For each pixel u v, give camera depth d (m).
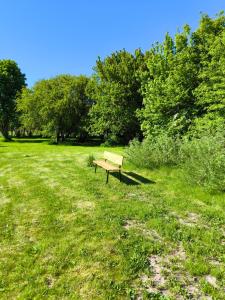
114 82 30.38
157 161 12.03
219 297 3.65
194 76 18.59
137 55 29.94
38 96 36.53
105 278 4.05
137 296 3.70
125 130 32.06
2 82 41.84
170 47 20.88
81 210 6.84
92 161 13.41
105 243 5.07
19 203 7.50
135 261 4.50
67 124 37.47
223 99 14.66
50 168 13.02
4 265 4.39
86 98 38.59
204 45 18.80
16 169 12.94
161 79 20.70
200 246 4.98
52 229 5.71
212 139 9.42
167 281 4.01
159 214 6.59
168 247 4.98
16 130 56.78
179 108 19.53
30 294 3.71
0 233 5.56
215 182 7.94
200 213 6.71
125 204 7.30
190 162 9.62
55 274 4.16
